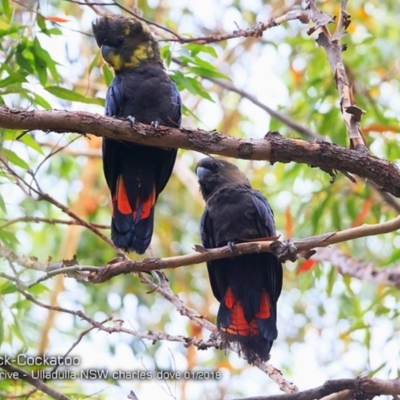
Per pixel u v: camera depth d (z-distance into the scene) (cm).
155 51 1102
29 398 995
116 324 945
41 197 986
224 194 1109
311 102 1580
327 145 820
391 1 1822
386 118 1507
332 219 1537
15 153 1095
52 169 1797
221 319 1008
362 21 1731
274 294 1044
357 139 844
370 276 1319
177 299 984
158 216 1927
